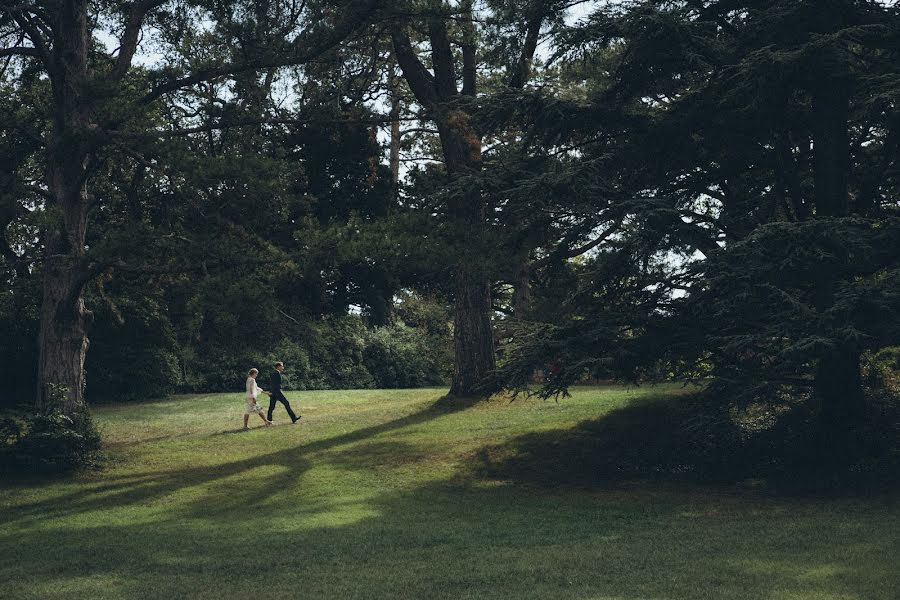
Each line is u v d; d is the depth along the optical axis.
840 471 16.75
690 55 17.59
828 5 17.58
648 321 18.52
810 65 16.84
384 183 32.19
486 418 25.41
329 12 21.58
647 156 19.58
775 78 16.88
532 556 11.30
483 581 9.91
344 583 10.15
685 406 23.59
